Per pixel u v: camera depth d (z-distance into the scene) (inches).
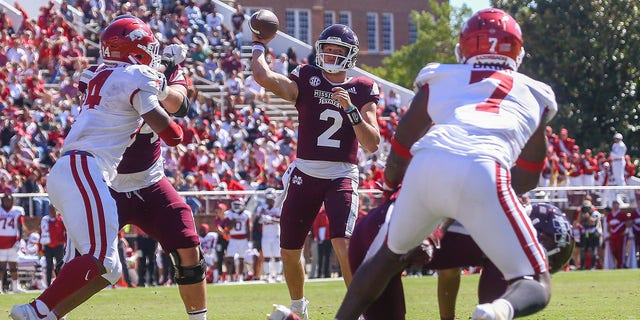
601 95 2669.8
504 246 356.8
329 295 924.0
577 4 2662.4
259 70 580.4
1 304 869.8
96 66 491.8
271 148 1772.9
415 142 391.5
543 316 649.6
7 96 1675.7
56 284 438.0
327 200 584.7
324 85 590.6
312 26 3799.2
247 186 1643.7
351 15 3941.9
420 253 391.9
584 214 1572.3
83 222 447.5
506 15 394.3
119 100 465.7
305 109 590.2
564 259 429.7
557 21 2674.7
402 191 374.6
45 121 1625.2
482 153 358.6
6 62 1802.4
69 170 455.2
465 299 816.3
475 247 422.0
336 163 585.6
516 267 357.7
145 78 466.9
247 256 1409.9
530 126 376.2
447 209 362.9
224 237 1402.6
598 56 2662.4
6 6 2036.2
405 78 3444.9
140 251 1307.8
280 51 2459.4
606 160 2028.8
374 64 3993.6
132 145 498.6
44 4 2169.0
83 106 474.9
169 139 471.5
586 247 1573.6
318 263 1435.8
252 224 1418.6
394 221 378.0
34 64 1835.6
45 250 1262.3
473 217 358.6
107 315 716.0
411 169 370.0
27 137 1549.0
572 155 1910.7
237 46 2283.5
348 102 565.3
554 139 1935.3
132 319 681.6
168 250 513.7
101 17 2105.1
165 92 480.1
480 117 368.8
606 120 2691.9
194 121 1812.3
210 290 1065.5
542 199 1633.9
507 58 389.7
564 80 2684.5
